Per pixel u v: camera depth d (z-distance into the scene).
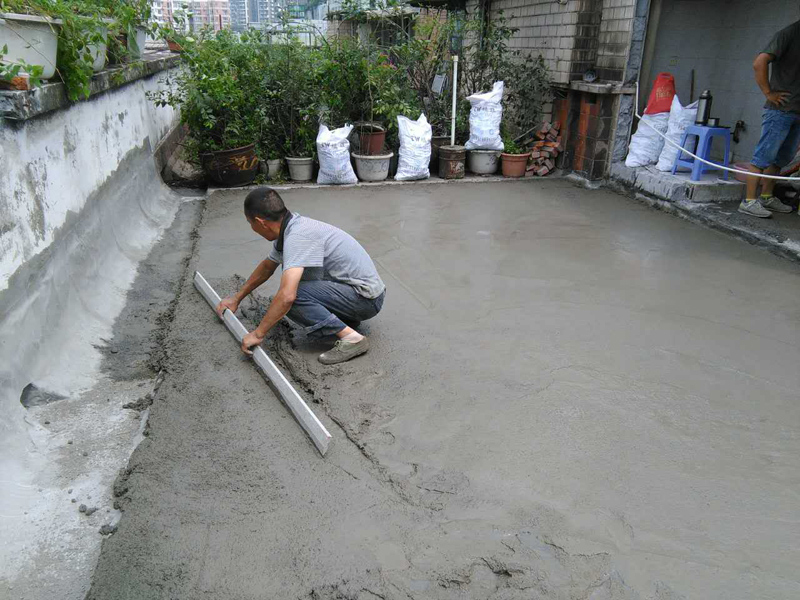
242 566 2.16
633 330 4.02
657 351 3.75
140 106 7.05
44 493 2.57
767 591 2.12
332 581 2.10
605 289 4.68
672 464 2.75
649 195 7.11
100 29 4.82
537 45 8.66
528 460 2.76
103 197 4.97
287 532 2.32
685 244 5.72
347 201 7.10
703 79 7.93
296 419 2.99
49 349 3.32
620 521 2.41
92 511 2.48
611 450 2.83
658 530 2.38
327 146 7.46
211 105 7.23
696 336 3.95
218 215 6.47
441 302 4.41
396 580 2.11
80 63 4.21
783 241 5.44
